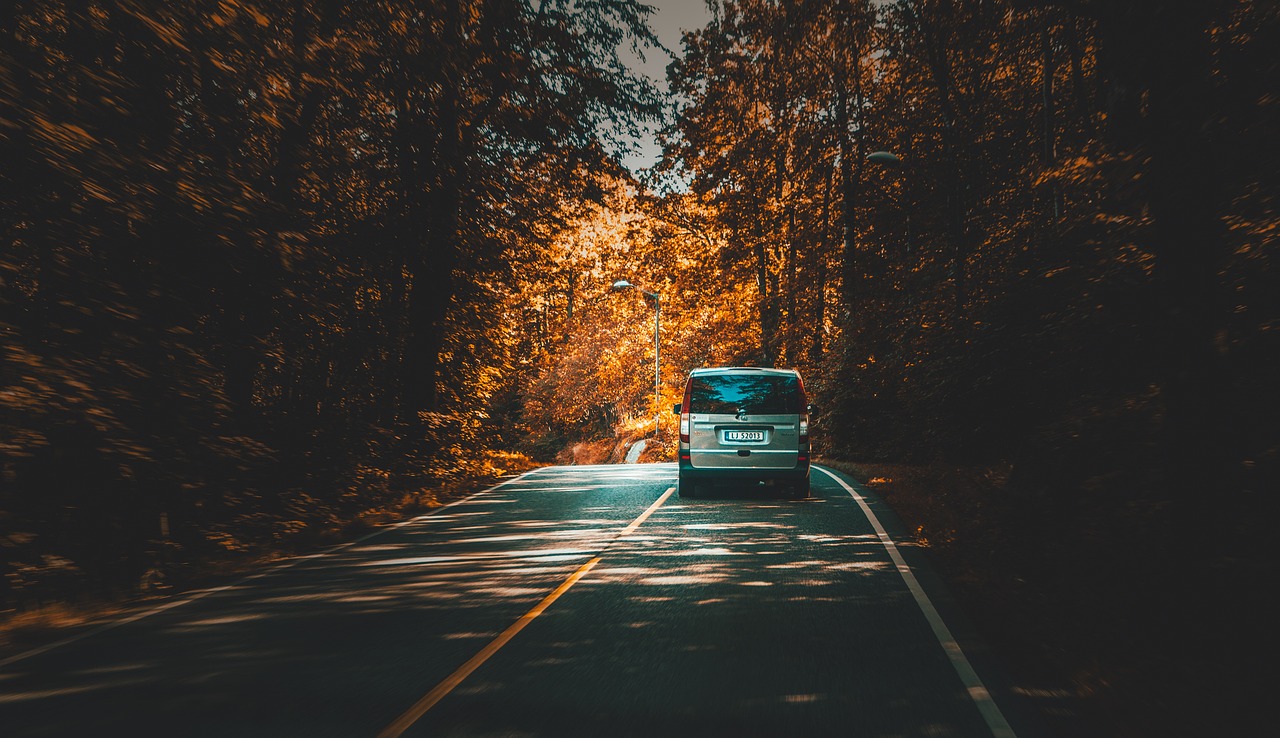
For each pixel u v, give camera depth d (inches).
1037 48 867.4
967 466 740.0
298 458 531.8
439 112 727.1
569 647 237.1
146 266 356.8
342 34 493.0
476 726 177.3
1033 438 390.6
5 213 313.0
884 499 600.7
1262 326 270.7
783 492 645.3
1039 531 353.7
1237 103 258.1
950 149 964.6
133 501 352.2
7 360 292.4
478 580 330.6
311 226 482.6
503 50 762.2
